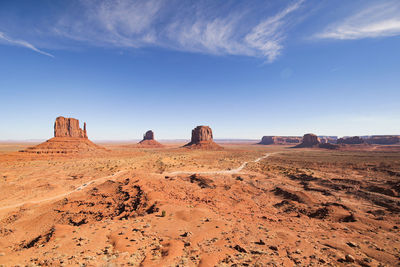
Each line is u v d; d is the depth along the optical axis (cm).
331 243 1728
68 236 1739
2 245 2286
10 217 3325
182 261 1222
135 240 1595
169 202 3020
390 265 1342
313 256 1400
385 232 2205
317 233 2075
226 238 1694
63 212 3189
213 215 2469
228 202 3634
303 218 2858
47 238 1833
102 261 1205
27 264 1183
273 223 2477
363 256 1468
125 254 1315
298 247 1579
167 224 2059
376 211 3253
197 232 1830
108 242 1585
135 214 2588
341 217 2822
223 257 1310
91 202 3444
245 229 2019
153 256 1302
